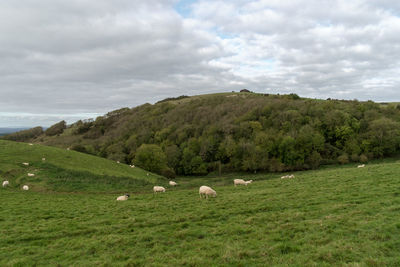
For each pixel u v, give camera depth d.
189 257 9.74
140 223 14.49
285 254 9.55
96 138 121.00
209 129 93.50
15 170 35.06
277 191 21.45
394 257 8.59
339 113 83.38
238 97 130.38
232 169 82.56
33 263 10.09
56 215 17.59
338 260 8.75
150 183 41.06
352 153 73.94
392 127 73.44
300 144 72.38
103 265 9.59
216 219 14.76
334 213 13.93
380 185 19.25
